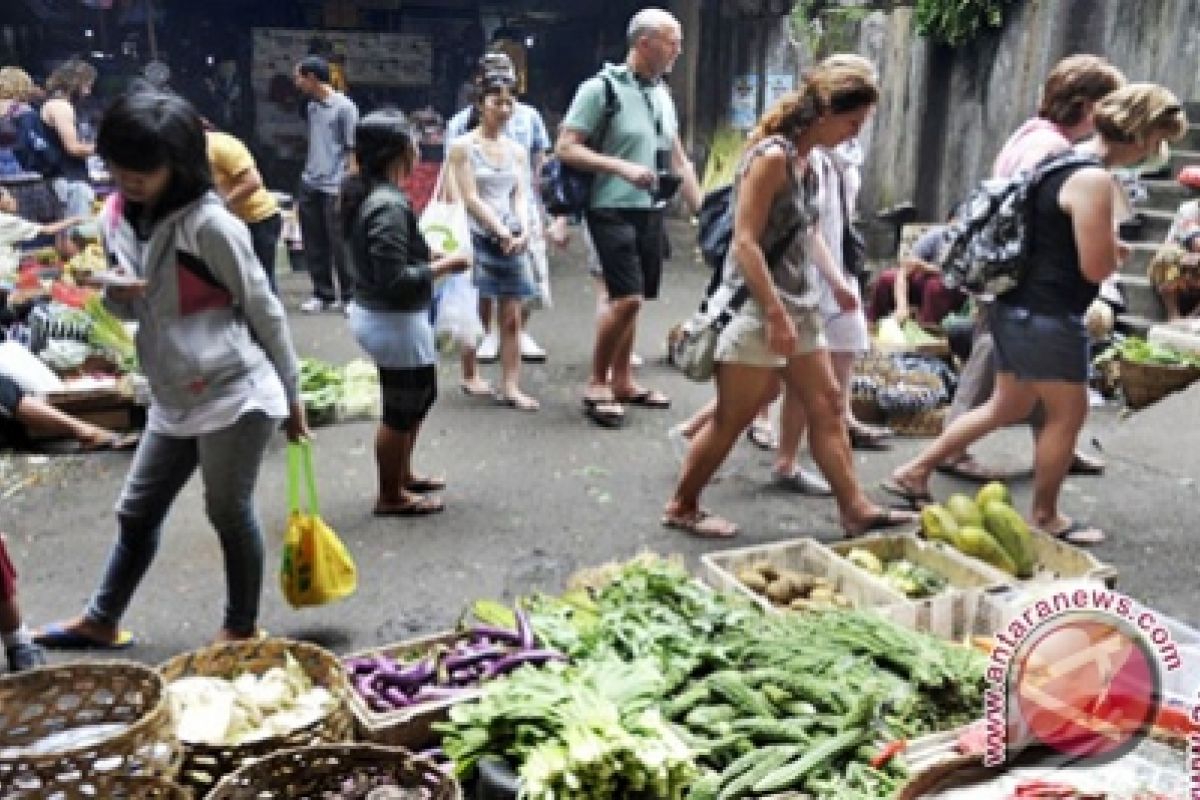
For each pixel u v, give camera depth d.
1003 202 3.93
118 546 3.30
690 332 4.12
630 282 5.69
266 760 2.26
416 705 2.67
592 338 7.98
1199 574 4.12
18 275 6.79
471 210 5.73
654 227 5.81
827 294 4.96
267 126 15.95
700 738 2.50
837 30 10.84
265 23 16.38
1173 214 7.66
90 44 15.66
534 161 6.94
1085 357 4.05
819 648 2.81
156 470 3.16
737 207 3.84
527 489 4.93
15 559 4.08
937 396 5.81
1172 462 5.38
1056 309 3.97
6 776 2.11
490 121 5.78
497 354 7.20
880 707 2.58
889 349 6.37
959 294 6.65
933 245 6.77
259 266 2.99
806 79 3.87
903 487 4.61
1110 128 3.90
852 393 5.90
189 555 4.12
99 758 2.16
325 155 8.33
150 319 2.98
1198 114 7.95
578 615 3.07
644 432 5.78
